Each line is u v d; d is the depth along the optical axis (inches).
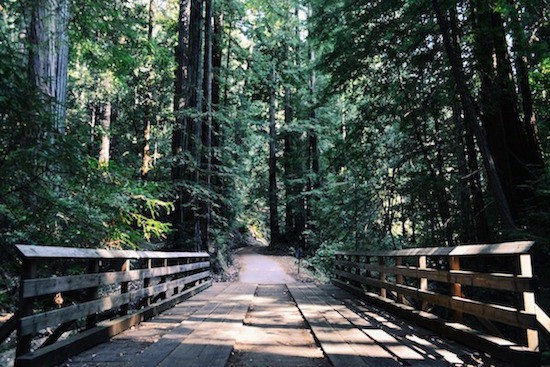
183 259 385.1
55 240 240.5
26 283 131.8
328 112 1008.2
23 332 130.4
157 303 282.4
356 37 403.9
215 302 340.2
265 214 1743.4
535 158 388.8
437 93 415.5
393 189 471.2
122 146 964.6
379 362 158.4
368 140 450.6
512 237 302.7
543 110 456.4
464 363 156.6
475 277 176.2
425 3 349.4
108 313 279.3
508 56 366.3
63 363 153.9
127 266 228.5
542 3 353.7
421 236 560.4
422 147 424.8
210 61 668.1
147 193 285.9
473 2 343.6
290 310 309.9
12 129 187.5
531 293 143.1
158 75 810.8
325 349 178.9
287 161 1096.8
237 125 970.7
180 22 687.1
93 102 913.5
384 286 307.7
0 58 183.5
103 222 257.6
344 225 581.3
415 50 409.1
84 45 458.6
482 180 515.8
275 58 1045.2
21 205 222.5
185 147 641.6
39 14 281.4
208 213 652.7
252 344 197.8
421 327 229.8
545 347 214.7
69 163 208.4
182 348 178.5
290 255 1030.4
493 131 384.5
